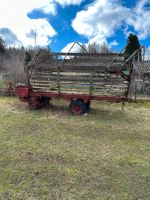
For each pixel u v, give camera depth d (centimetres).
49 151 659
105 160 616
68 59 1113
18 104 1252
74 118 1025
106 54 1091
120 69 1049
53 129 860
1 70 3136
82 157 629
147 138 805
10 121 938
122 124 964
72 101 1108
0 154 626
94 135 815
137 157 645
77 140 759
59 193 463
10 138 749
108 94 1077
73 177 523
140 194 470
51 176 524
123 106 1258
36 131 829
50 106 1226
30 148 674
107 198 453
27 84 1168
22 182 496
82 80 1092
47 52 1170
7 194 453
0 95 1541
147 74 1905
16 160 594
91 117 1053
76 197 453
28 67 1148
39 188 477
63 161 600
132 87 1633
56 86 1125
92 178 523
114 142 755
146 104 1423
